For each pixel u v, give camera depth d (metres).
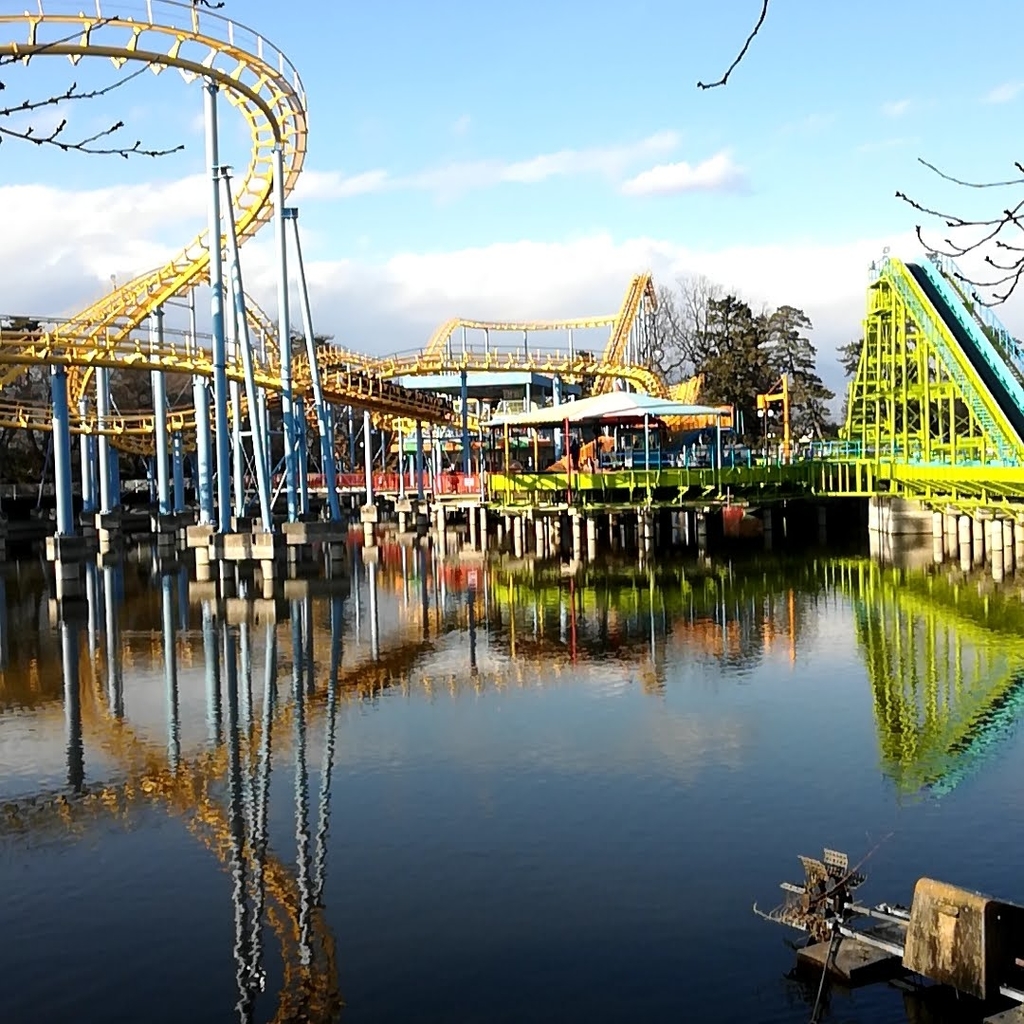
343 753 20.39
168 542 67.62
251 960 12.38
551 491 62.97
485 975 11.79
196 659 30.42
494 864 14.73
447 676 27.27
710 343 113.06
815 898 12.12
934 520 55.03
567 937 12.55
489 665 28.55
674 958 11.98
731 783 17.81
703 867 14.36
